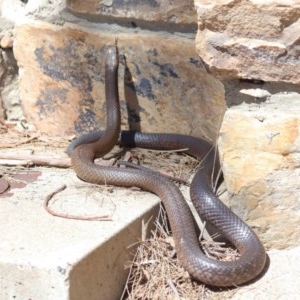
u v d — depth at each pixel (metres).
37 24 1.58
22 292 1.14
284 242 1.28
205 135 1.48
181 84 1.47
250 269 1.21
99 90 1.55
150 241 1.30
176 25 1.45
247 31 1.20
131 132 1.54
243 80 1.24
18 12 1.62
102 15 1.50
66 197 1.34
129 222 1.25
